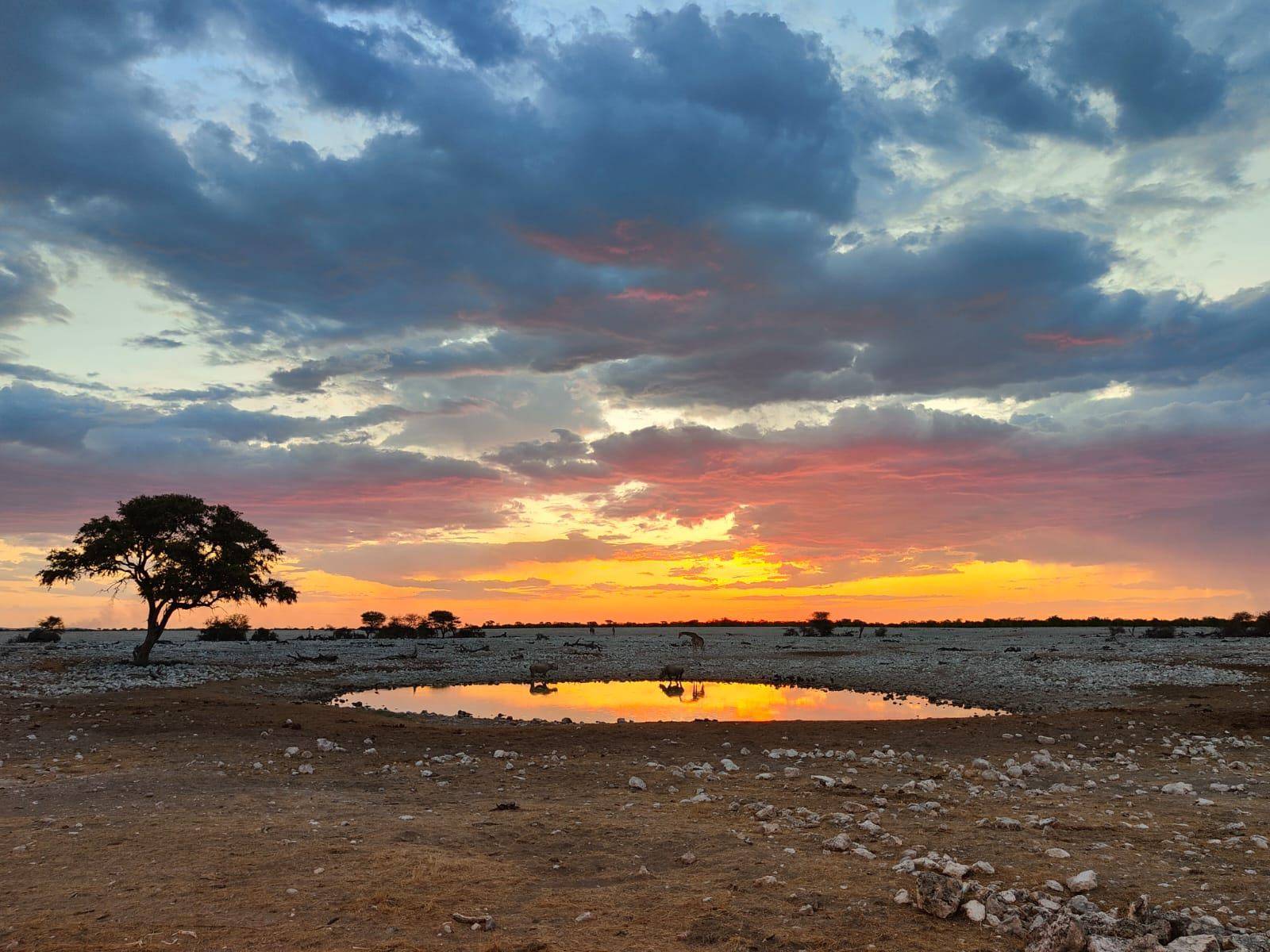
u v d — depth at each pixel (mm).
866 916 7477
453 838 10438
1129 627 147625
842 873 8836
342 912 7527
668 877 8805
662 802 12953
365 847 9789
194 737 19281
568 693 41625
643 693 41625
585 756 17828
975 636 105812
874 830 10688
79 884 8336
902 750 18734
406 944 6742
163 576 43656
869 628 147375
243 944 6730
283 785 14312
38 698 26641
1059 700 34031
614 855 9742
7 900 7805
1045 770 16109
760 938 6961
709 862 9344
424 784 14688
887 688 42781
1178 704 28844
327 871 8781
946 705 35156
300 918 7375
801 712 32281
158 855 9383
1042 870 8852
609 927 7262
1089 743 19672
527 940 6879
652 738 20078
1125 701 31906
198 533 45625
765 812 11734
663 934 7078
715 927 7188
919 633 121875
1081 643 77438
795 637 108188
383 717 25031
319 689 40656
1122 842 10156
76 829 10672
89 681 34562
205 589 45062
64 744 18078
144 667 42719
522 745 19141
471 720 25938
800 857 9516
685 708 34219
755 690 43688
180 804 12453
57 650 60188
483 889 8344
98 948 6598
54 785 13711
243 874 8664
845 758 17531
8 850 9617
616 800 13109
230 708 24375
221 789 13664
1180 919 6855
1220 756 17734
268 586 47531
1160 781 14836
